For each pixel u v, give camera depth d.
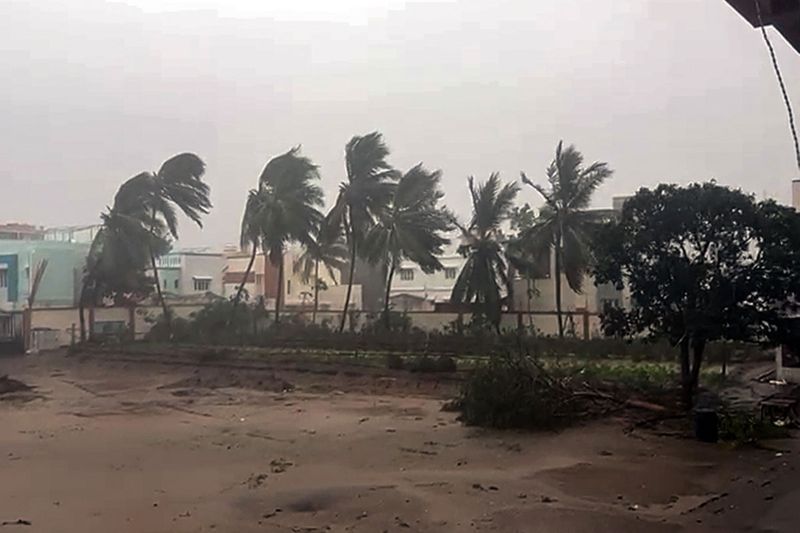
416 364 27.16
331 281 56.84
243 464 13.88
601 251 18.48
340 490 11.55
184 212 45.94
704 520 9.64
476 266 38.50
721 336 17.05
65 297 53.94
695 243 17.28
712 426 15.31
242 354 34.22
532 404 17.23
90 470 13.50
